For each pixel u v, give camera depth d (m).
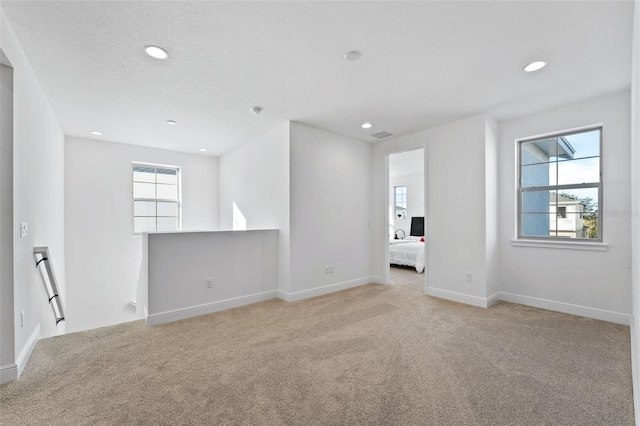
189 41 2.13
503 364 2.19
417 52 2.29
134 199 5.23
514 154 3.78
